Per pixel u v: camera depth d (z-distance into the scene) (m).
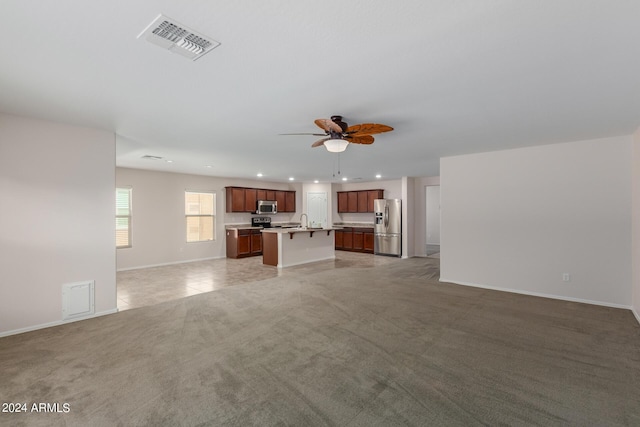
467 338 3.16
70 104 2.93
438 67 2.19
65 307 3.58
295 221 10.73
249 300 4.55
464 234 5.49
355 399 2.13
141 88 2.55
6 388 2.27
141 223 7.32
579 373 2.47
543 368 2.56
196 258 8.34
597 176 4.31
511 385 2.30
